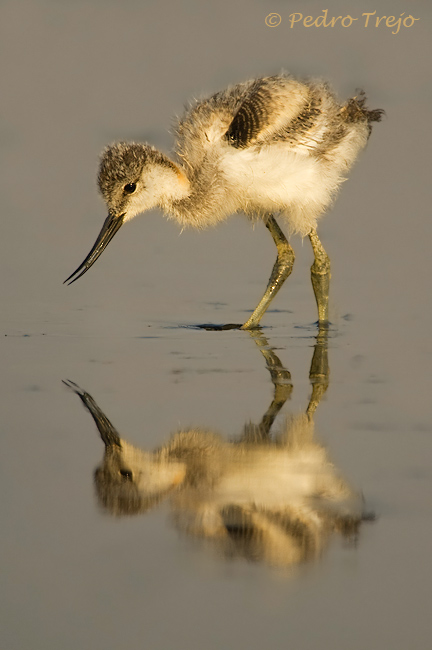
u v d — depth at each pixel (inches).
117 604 213.8
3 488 271.6
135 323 476.4
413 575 225.3
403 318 483.2
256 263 605.9
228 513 259.8
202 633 202.4
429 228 638.5
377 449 299.7
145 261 606.2
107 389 362.9
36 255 607.8
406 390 359.9
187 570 227.5
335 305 510.3
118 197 483.5
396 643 199.5
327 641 199.3
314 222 483.5
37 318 483.5
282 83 485.4
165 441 308.5
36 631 203.6
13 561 231.1
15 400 349.1
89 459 293.6
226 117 478.3
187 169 488.1
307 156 469.1
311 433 314.3
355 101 505.7
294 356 412.5
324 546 240.5
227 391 361.4
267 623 206.7
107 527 249.6
